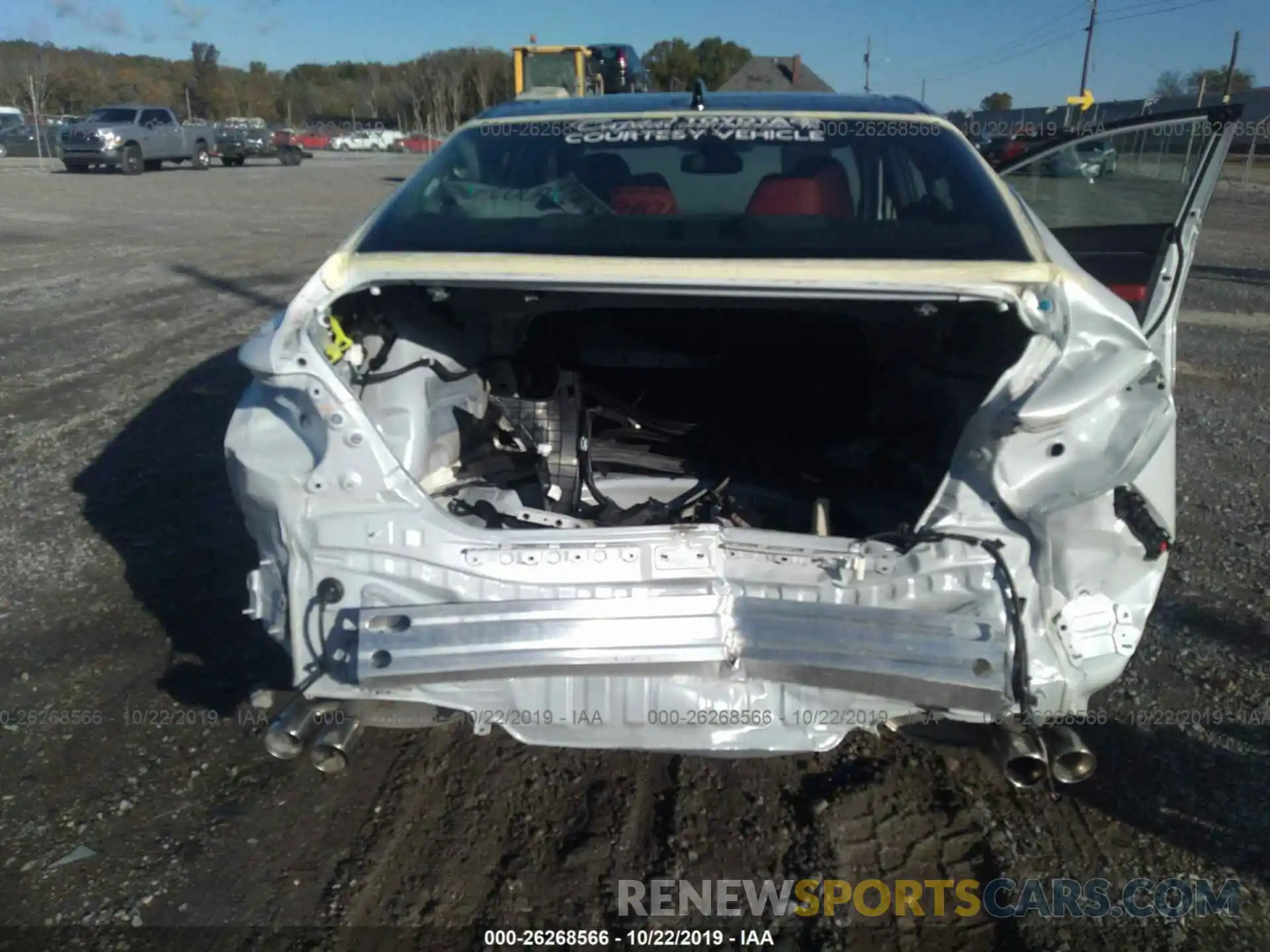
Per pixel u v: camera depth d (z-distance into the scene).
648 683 2.47
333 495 2.55
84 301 9.84
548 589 2.51
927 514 2.55
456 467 3.17
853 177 3.12
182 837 2.83
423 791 3.02
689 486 3.29
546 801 2.98
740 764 3.13
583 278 2.50
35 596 4.08
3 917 2.55
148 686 3.50
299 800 2.98
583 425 3.30
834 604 2.45
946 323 2.95
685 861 2.76
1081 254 4.11
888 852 2.79
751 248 2.68
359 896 2.64
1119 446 2.38
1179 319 9.77
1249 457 5.80
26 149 35.28
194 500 5.01
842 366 3.42
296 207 19.92
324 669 2.54
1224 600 4.09
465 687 2.48
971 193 2.94
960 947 2.50
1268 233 17.33
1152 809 2.93
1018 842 2.81
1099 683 2.53
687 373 3.48
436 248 2.75
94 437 5.91
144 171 29.05
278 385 2.54
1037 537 2.46
